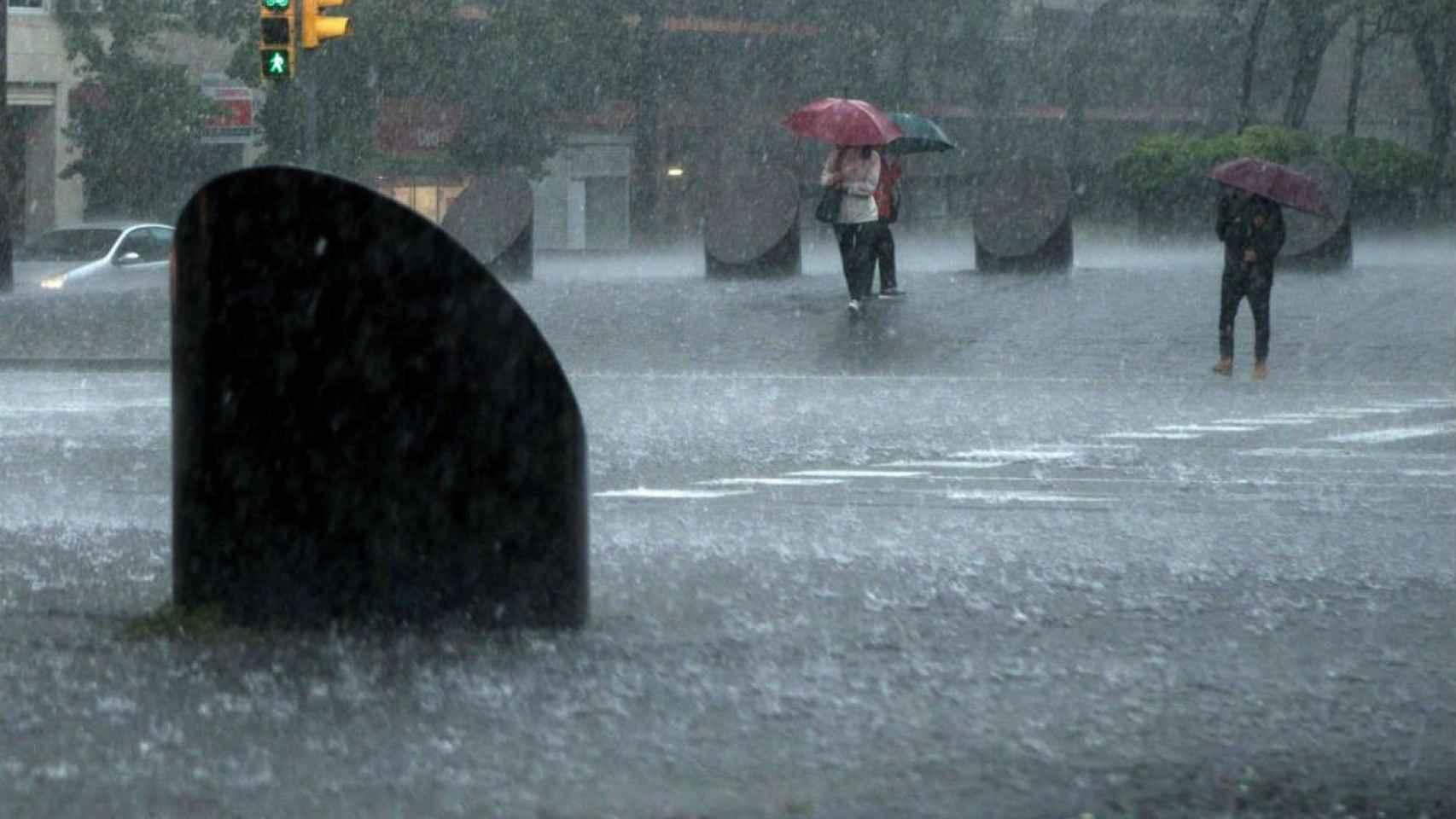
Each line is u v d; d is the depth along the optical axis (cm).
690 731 1077
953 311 4953
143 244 7019
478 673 1209
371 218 1288
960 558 1695
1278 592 1528
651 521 1975
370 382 1308
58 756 1020
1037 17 11750
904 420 3247
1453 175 8244
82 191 10038
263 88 9625
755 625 1362
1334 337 4534
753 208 5647
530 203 5756
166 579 1542
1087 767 1016
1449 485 2319
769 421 3234
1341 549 1773
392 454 1310
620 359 4562
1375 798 974
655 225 10938
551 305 5191
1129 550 1758
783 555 1703
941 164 11556
